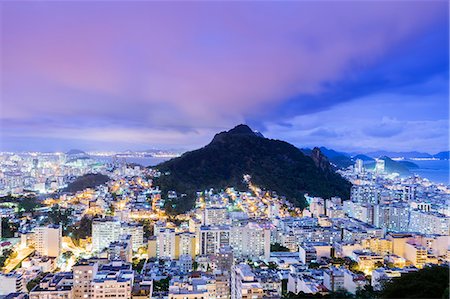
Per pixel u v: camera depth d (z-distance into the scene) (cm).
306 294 8012
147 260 14412
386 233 17662
